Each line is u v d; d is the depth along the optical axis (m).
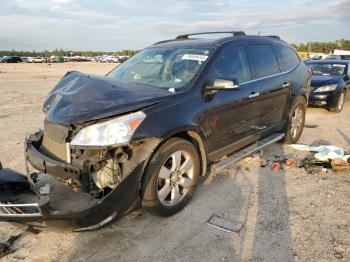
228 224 3.48
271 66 5.34
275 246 3.12
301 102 6.18
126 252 3.06
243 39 4.93
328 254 3.00
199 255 3.01
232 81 3.81
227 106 4.20
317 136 7.01
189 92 3.77
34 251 3.08
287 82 5.60
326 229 3.38
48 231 3.37
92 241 3.22
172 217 3.63
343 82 9.88
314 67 10.98
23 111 9.74
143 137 3.13
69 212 2.87
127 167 3.10
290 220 3.55
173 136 3.55
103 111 3.11
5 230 3.39
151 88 3.78
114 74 4.66
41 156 3.36
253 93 4.69
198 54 4.31
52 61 71.19
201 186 4.36
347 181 4.54
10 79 22.16
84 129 3.08
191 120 3.64
